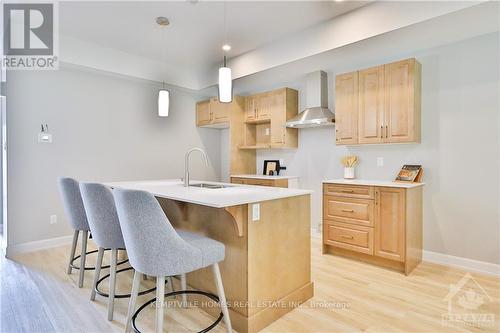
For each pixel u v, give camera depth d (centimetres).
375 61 361
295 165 462
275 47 382
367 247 312
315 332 192
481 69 290
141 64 439
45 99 371
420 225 320
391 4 274
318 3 289
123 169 446
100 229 209
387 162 357
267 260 203
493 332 191
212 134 578
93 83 414
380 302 231
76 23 336
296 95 457
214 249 180
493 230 285
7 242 341
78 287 254
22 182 354
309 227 241
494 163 285
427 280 272
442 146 314
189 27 344
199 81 507
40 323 200
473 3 227
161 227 159
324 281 271
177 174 518
